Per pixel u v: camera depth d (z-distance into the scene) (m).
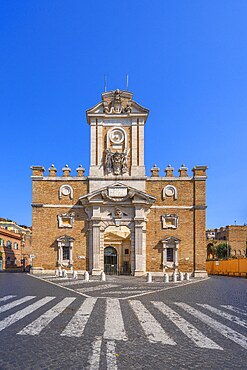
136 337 9.80
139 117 44.72
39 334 9.92
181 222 43.38
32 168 44.12
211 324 11.79
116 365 7.44
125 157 44.06
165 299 18.31
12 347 8.66
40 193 43.91
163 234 43.22
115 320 12.08
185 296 19.94
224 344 9.30
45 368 7.22
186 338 9.83
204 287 26.73
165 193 43.72
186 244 43.03
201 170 43.88
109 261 59.81
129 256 59.22
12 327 10.77
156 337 9.85
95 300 17.27
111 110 44.97
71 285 26.28
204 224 43.09
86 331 10.36
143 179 43.53
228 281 35.28
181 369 7.34
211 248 91.62
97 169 43.97
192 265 42.72
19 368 7.23
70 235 43.38
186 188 43.88
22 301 16.55
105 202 42.91
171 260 42.94
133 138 44.47
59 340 9.31
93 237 42.38
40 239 43.28
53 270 42.94
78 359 7.79
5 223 85.38
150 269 42.66
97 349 8.55
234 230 91.00
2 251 69.94
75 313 13.33
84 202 43.16
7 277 36.66
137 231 42.31
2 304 15.50
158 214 43.47
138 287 25.50
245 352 8.62
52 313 13.21
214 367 7.51
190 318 12.78
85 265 42.78
